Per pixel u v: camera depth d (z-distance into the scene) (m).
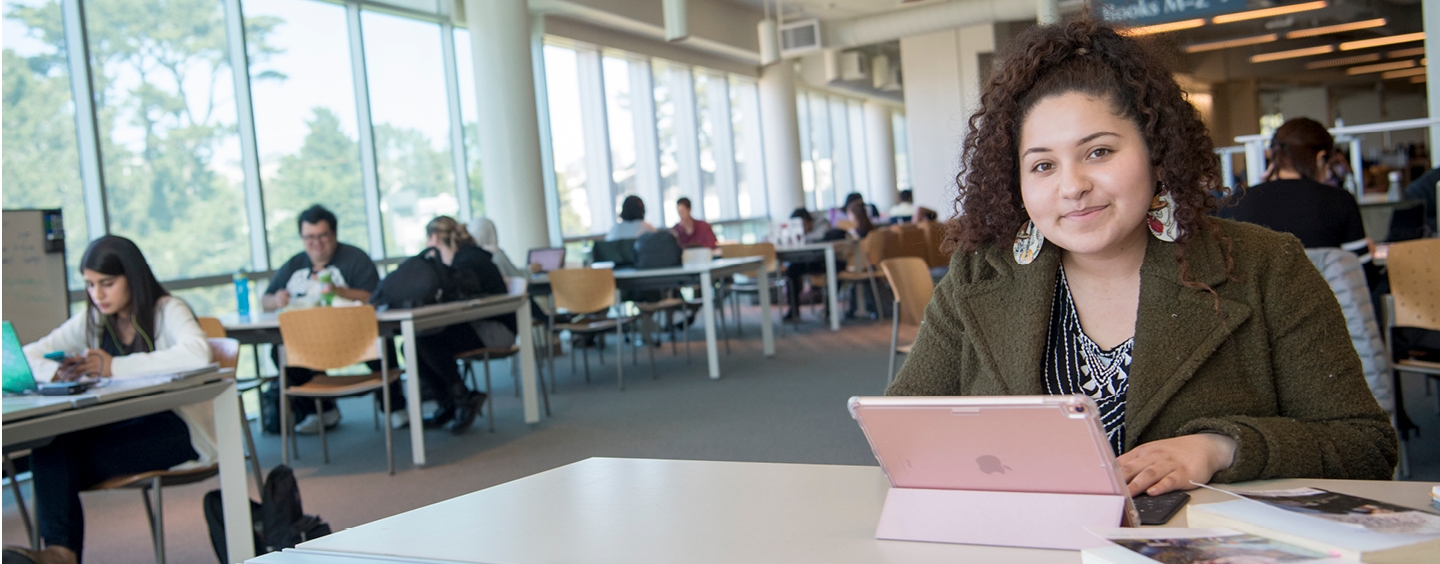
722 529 0.95
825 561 0.84
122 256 2.92
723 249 8.34
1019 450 0.84
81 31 5.39
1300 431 1.02
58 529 2.50
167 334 2.94
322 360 4.03
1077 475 0.83
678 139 12.00
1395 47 16.36
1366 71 18.77
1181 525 0.87
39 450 2.53
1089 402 0.78
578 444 4.36
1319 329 1.10
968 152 1.23
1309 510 0.80
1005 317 1.21
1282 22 13.09
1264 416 1.10
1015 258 1.21
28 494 3.96
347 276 4.96
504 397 5.76
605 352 7.51
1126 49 1.06
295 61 6.97
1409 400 4.19
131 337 2.97
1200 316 1.10
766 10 11.04
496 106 7.86
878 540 0.89
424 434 4.84
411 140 8.13
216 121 6.30
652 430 4.55
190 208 6.09
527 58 7.93
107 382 2.39
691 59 11.91
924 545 0.86
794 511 0.99
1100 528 0.80
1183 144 1.04
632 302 7.40
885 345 6.82
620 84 10.88
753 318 9.41
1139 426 1.10
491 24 7.82
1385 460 1.07
